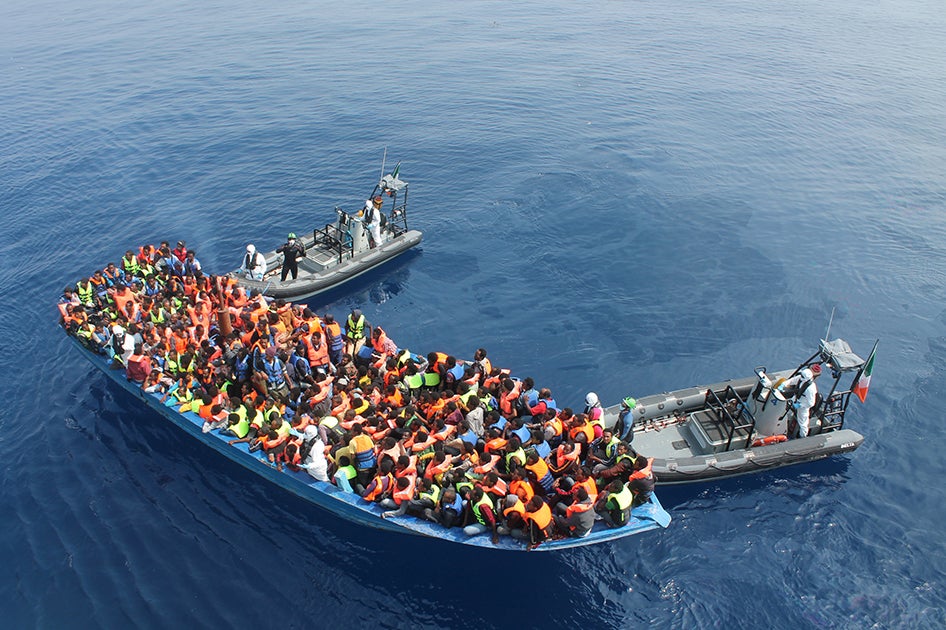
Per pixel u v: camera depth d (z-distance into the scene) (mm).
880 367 22547
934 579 15492
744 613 14742
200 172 36750
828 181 36219
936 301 26094
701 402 19406
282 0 82188
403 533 16625
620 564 15867
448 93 48688
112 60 57438
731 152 39656
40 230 31281
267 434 16406
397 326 24531
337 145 39969
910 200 34250
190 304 21906
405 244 28531
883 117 45812
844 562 15883
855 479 18141
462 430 15820
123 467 18750
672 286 26797
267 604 15078
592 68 55531
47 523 17078
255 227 31406
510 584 15477
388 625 14625
